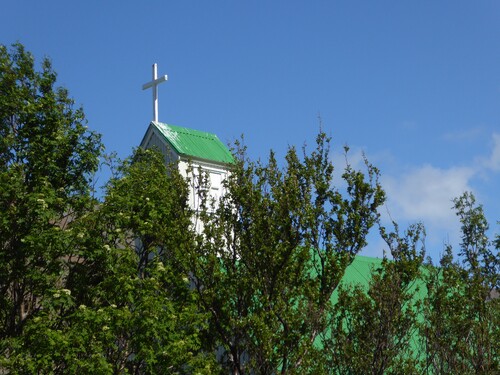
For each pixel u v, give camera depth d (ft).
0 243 86.79
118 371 82.12
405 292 87.40
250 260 87.66
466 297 89.66
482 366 84.02
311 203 88.94
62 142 91.15
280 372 81.25
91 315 79.10
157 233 90.22
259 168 94.07
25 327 82.02
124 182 92.79
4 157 92.84
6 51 97.35
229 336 88.43
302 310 82.17
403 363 84.48
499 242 99.35
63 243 82.84
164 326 80.84
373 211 88.74
